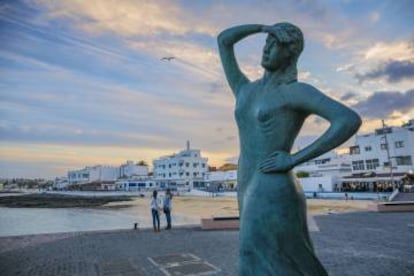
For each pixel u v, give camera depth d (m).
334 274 7.37
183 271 8.00
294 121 2.65
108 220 32.53
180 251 10.31
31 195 106.94
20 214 44.25
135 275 7.76
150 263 8.87
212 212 34.38
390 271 7.54
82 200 75.12
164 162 101.81
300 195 2.64
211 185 88.75
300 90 2.57
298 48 2.69
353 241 11.34
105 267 8.55
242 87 3.00
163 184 99.06
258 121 2.69
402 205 21.58
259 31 2.90
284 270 2.46
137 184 105.38
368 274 7.34
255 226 2.55
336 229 14.18
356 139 56.66
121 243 12.03
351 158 57.09
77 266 8.72
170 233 14.24
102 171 129.88
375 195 40.06
